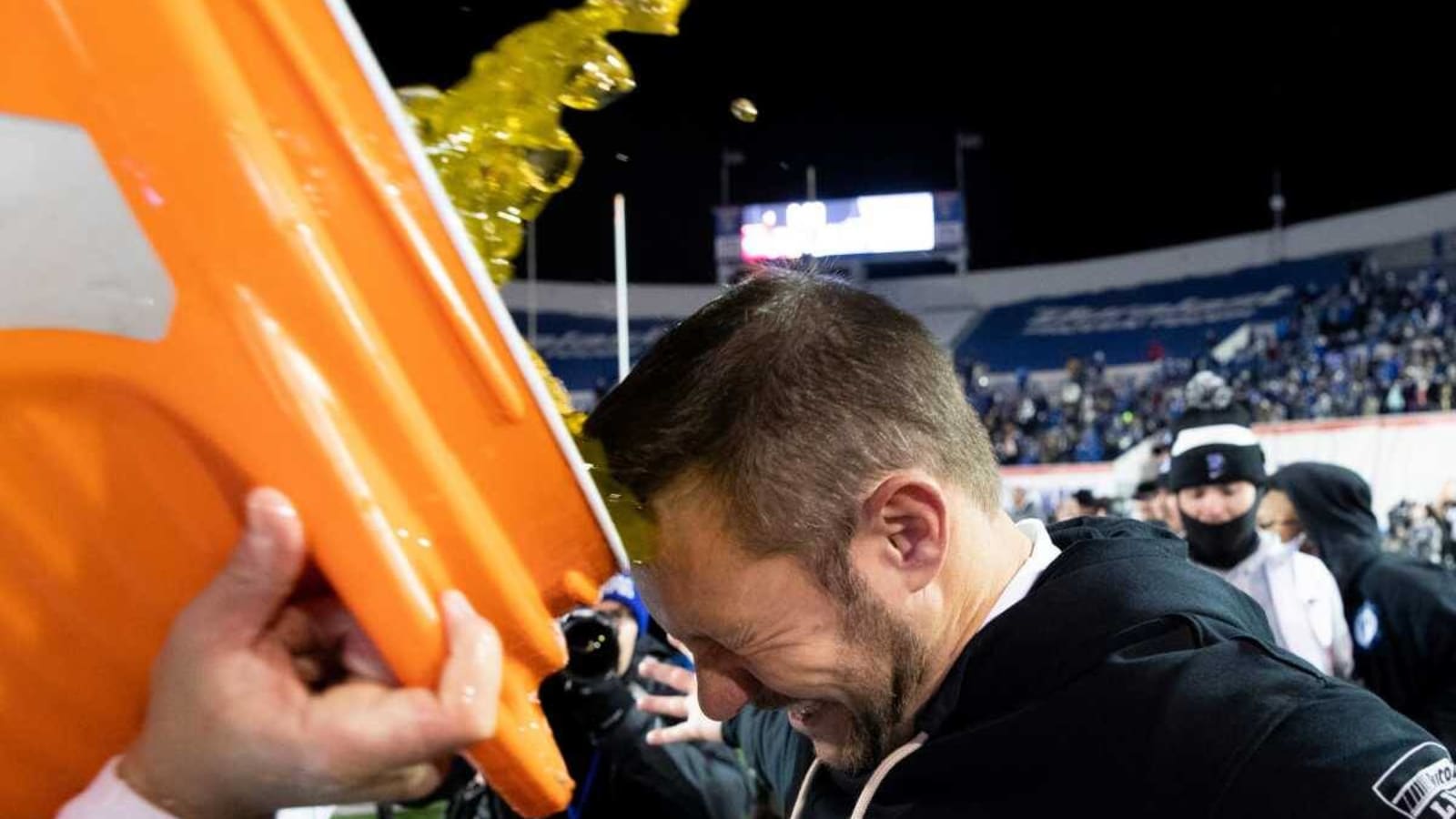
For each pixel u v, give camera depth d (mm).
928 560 706
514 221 443
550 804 451
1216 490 2602
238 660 402
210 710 398
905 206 14727
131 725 441
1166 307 13797
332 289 374
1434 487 8805
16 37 346
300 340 375
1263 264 13477
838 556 682
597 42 448
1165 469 3611
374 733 396
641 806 1654
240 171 357
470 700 399
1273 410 10797
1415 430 8953
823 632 705
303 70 362
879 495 682
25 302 369
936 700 759
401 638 399
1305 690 686
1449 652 2195
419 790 444
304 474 380
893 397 693
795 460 662
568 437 422
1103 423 11969
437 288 386
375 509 389
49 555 412
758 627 699
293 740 397
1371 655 2344
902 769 762
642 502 669
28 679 429
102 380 380
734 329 688
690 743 1737
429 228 383
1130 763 690
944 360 747
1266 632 816
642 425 671
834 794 884
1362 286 12156
